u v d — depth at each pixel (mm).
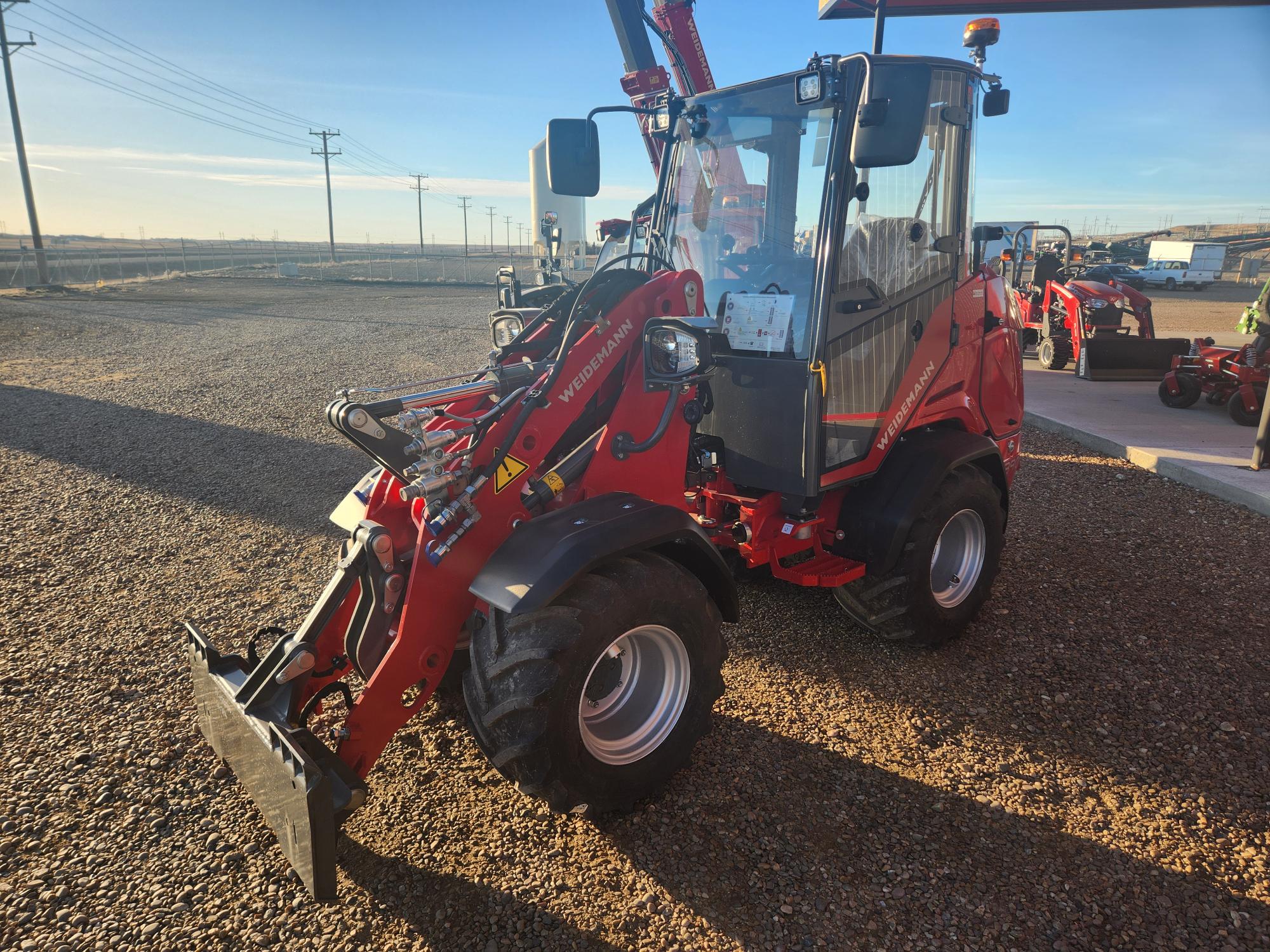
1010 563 4891
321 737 3051
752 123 3477
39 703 3285
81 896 2328
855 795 2814
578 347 2742
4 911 2266
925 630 3699
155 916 2268
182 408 9078
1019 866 2488
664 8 5711
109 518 5504
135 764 2912
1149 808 2748
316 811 1981
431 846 2562
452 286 38625
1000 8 7910
